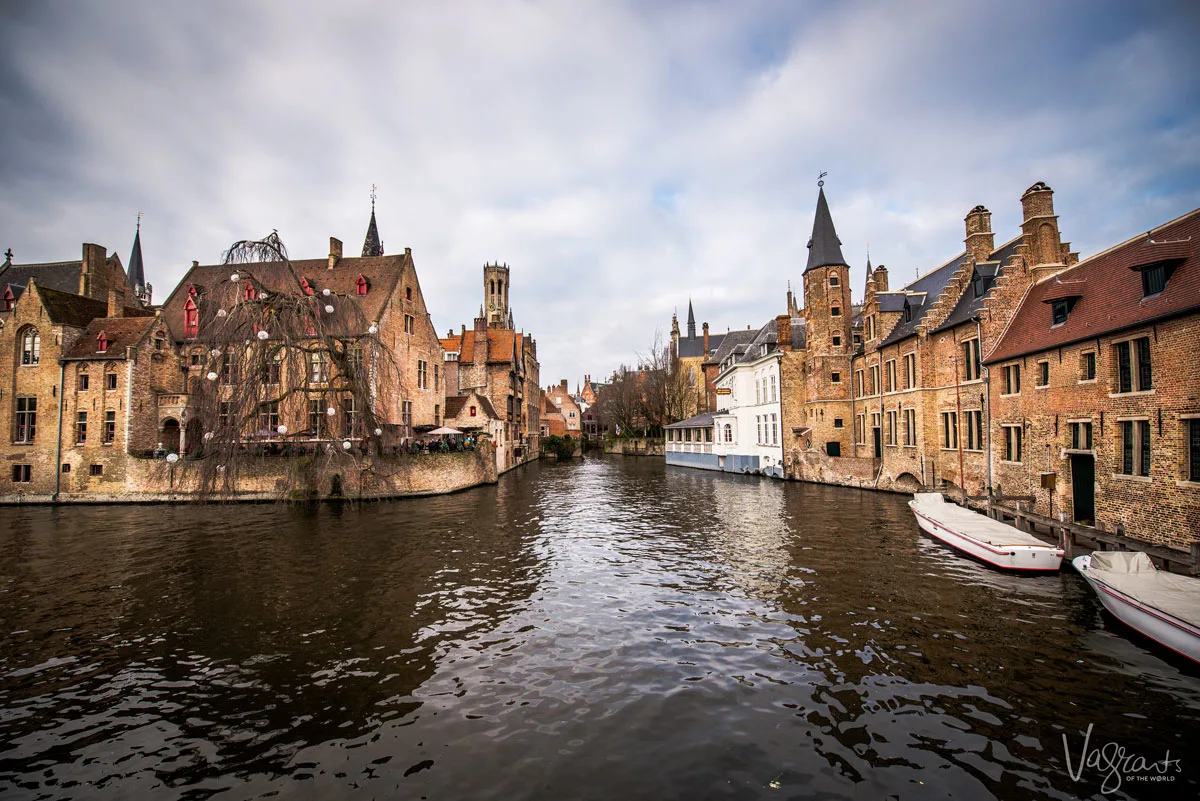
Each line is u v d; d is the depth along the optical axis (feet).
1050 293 55.31
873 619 33.32
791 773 19.48
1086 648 28.78
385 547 54.08
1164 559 36.01
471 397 132.16
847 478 94.17
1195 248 39.88
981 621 32.60
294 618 35.37
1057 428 52.19
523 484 111.96
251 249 62.69
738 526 62.34
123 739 22.47
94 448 90.68
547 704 24.44
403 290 111.75
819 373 103.76
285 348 65.16
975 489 68.03
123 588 42.04
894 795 18.29
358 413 74.13
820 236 105.29
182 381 101.65
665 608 36.14
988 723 22.34
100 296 115.55
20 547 56.49
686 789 18.69
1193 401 37.73
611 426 289.12
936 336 76.54
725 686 25.72
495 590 40.45
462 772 19.84
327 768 20.30
